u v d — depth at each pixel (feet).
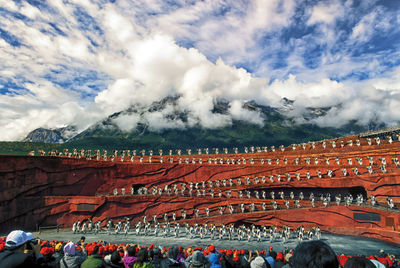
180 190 171.73
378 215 128.98
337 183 155.53
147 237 121.08
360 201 139.23
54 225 133.08
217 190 171.73
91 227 131.64
